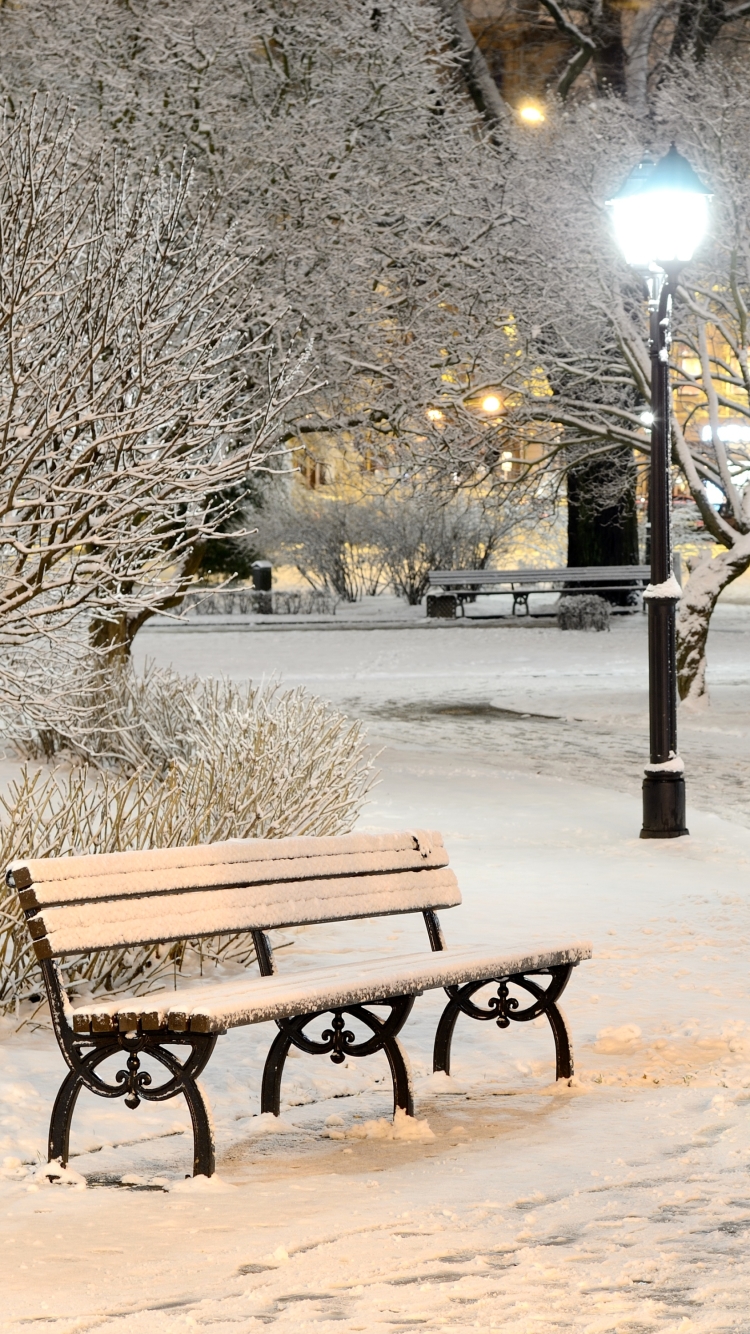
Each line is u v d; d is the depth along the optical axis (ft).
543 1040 24.86
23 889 17.63
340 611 161.27
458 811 49.93
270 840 21.15
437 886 24.26
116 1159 18.53
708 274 83.25
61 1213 16.35
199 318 35.04
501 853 43.01
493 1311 12.89
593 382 91.15
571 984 28.45
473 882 38.78
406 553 165.48
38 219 29.25
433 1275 13.98
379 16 79.51
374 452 81.30
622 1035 24.54
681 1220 15.56
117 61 72.74
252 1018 17.53
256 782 32.71
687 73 86.79
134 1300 13.50
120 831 29.19
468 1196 16.74
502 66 126.62
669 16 116.37
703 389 84.12
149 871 19.04
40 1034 24.45
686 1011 26.22
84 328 29.19
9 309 28.22
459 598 151.74
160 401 29.37
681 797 46.47
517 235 80.48
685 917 34.68
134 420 29.09
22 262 28.17
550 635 131.54
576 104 91.04
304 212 69.36
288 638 131.34
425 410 77.41
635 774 60.90
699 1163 17.83
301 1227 15.60
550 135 86.43
